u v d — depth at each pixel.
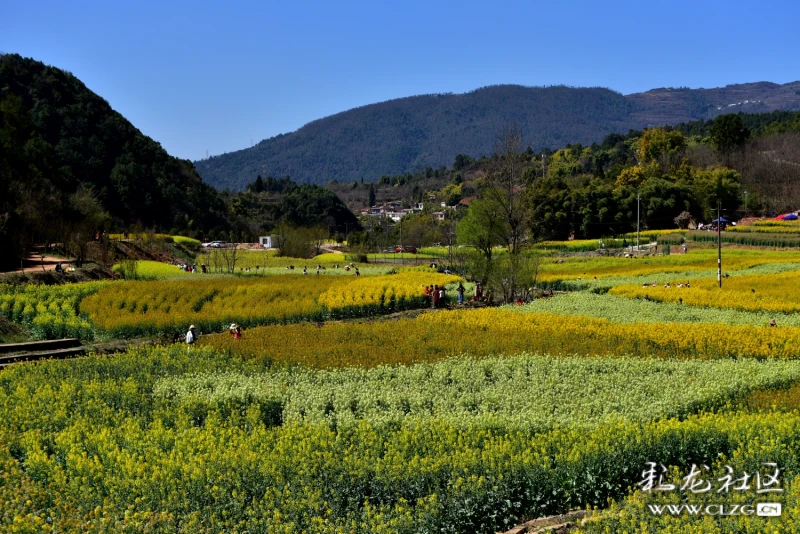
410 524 12.27
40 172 84.31
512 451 14.54
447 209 173.38
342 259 105.00
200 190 153.75
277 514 12.24
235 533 11.95
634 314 38.44
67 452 15.87
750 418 16.53
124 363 25.53
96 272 58.81
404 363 25.56
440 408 18.98
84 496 13.38
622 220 117.88
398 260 103.94
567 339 29.95
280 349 28.08
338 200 194.50
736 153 149.00
